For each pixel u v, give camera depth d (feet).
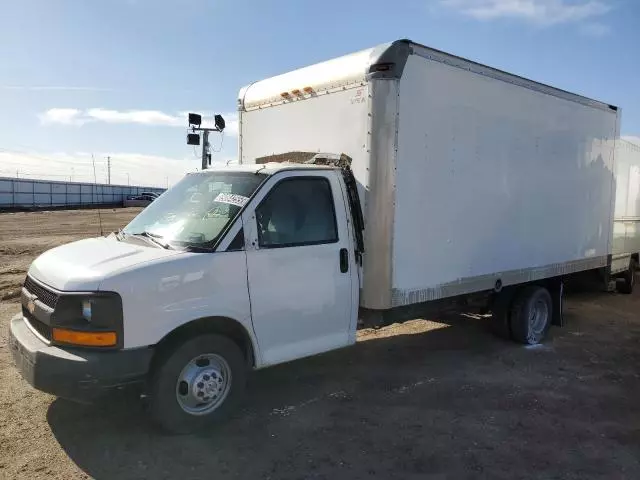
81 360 12.17
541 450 13.74
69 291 12.53
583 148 25.68
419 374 19.22
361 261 16.79
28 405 15.56
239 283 14.12
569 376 19.33
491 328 23.91
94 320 12.33
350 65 17.12
